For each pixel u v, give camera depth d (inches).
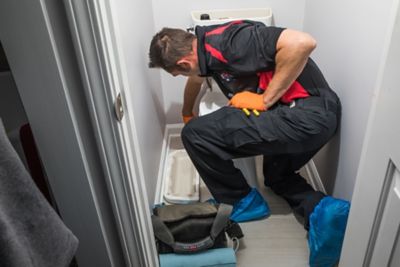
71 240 26.2
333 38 61.1
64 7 24.9
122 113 31.4
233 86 61.7
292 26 81.4
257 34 53.4
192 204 59.2
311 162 77.9
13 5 23.7
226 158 59.7
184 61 57.6
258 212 66.0
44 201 23.9
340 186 61.1
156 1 77.1
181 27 80.7
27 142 42.1
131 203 36.5
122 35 47.4
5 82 42.8
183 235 54.5
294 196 65.8
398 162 31.0
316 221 55.4
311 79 59.4
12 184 21.5
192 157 62.0
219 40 55.2
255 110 57.9
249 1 77.9
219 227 54.0
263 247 61.6
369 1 46.6
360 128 51.3
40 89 27.0
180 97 89.4
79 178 32.1
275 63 54.0
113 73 29.0
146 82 65.8
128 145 33.9
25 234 22.8
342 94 58.2
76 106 29.0
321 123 55.7
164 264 53.1
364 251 40.9
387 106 32.4
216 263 53.6
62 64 26.7
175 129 92.7
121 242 39.3
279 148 58.1
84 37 26.1
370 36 46.6
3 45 25.1
